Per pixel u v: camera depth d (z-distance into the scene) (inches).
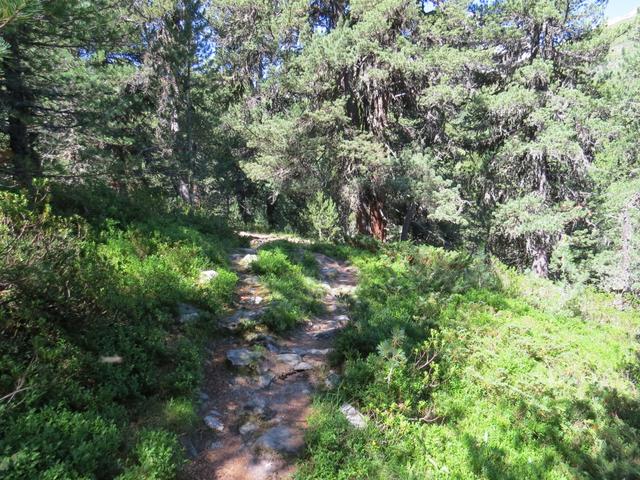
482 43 800.9
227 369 237.6
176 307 269.4
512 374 265.7
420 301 362.3
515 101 717.3
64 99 438.6
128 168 479.8
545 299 456.1
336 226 849.5
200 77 917.8
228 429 192.7
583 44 730.2
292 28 938.7
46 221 233.5
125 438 163.9
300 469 169.6
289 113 883.4
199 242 406.0
